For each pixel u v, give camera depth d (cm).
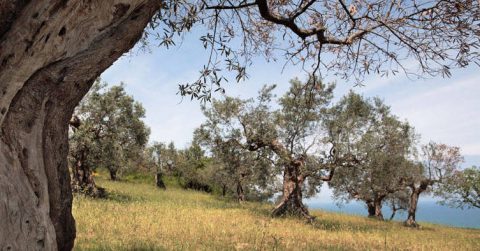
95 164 2403
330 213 3256
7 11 273
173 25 612
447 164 3077
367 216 3453
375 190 3047
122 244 973
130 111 2452
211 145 2494
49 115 327
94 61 324
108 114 2373
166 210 1936
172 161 4834
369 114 2462
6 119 292
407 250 1450
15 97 295
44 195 316
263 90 2362
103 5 296
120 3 304
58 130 341
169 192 3691
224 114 2402
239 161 2498
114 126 2391
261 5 564
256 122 2381
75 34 294
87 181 2325
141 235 1148
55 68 306
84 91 346
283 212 2309
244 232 1400
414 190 3084
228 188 4225
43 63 290
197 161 4947
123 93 2442
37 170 311
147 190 3481
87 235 1081
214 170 3700
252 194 3922
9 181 287
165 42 616
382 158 2414
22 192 294
